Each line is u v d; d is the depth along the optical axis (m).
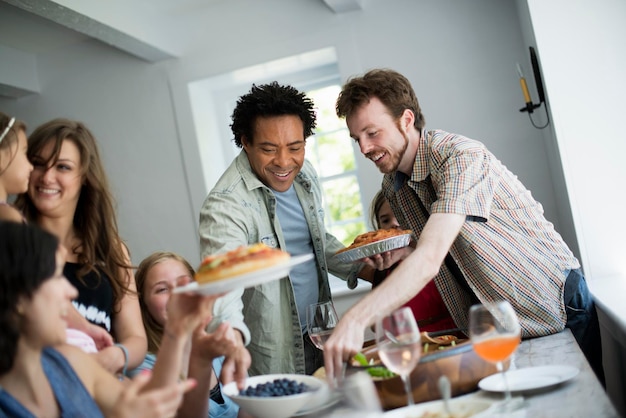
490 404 1.45
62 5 3.39
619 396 2.76
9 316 1.26
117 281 2.13
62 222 2.04
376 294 1.79
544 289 2.21
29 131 4.80
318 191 2.79
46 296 1.29
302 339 2.52
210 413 2.10
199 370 1.68
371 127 2.24
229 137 4.77
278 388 1.57
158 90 4.54
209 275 1.43
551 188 3.97
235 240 2.41
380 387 1.62
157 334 2.41
